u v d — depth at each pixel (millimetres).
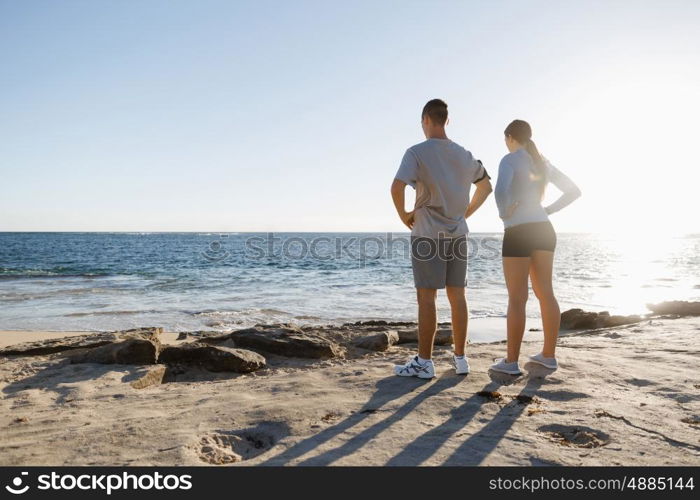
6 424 2664
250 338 5102
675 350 4121
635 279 20516
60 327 9242
